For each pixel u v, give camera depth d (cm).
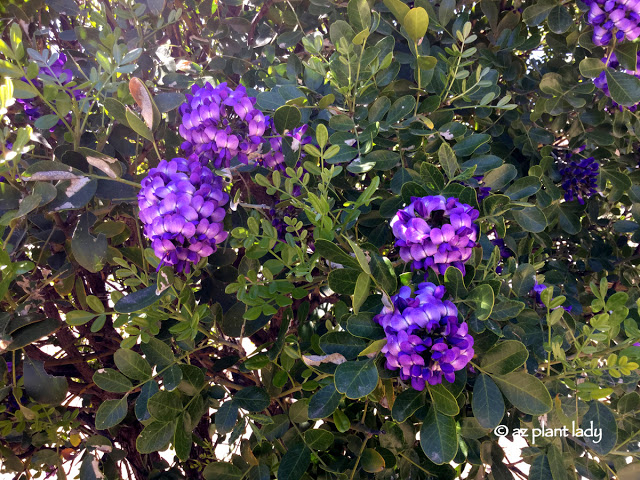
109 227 69
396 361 47
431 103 68
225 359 75
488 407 50
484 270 60
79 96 72
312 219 55
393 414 49
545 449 58
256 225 57
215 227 57
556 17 80
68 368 97
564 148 93
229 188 88
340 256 50
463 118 97
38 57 62
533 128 87
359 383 46
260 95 68
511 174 63
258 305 58
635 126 84
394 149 71
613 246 105
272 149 68
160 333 65
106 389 59
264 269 57
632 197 90
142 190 58
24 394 83
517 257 81
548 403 48
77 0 99
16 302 69
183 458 59
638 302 63
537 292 68
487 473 77
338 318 59
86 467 76
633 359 57
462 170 64
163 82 84
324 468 70
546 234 85
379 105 67
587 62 75
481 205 62
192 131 63
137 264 72
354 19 66
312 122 75
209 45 101
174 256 55
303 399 66
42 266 76
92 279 96
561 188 92
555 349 55
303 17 90
